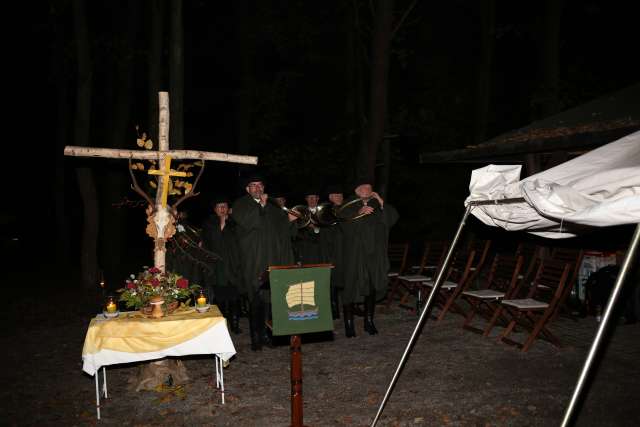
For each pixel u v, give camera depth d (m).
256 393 5.68
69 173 18.77
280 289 4.50
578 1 15.73
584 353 6.60
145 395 5.66
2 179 19.83
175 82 10.38
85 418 5.14
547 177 3.43
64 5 12.21
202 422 5.01
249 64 14.73
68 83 16.91
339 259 8.09
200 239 8.06
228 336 5.24
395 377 4.17
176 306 5.49
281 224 7.29
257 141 15.57
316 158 14.70
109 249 13.45
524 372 6.06
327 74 16.27
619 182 3.01
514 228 3.86
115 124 12.38
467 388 5.66
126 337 5.04
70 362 6.94
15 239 20.19
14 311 10.29
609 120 7.77
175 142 10.45
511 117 16.75
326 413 5.15
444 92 15.92
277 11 14.88
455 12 16.03
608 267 7.93
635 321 7.71
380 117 11.57
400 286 10.63
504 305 7.14
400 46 15.24
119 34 12.36
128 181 13.86
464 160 9.73
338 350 7.14
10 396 5.77
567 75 15.02
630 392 5.40
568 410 2.85
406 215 16.27
